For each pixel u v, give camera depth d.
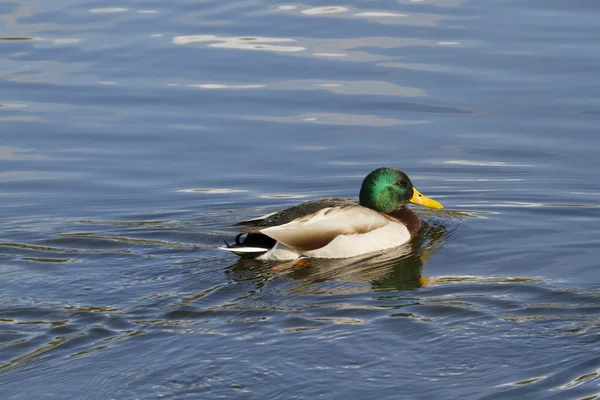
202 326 10.57
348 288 11.91
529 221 14.58
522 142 17.84
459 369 9.30
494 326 10.27
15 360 9.88
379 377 9.16
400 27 23.25
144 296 11.62
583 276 12.03
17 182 16.52
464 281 12.03
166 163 17.34
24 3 25.66
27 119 19.09
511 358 9.48
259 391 8.93
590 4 24.30
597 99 19.33
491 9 24.31
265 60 21.66
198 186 16.44
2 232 14.21
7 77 20.94
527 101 19.39
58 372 9.54
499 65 20.92
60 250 13.42
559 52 21.38
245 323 10.62
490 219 14.76
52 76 21.09
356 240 13.42
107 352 9.95
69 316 10.97
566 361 9.35
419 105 19.44
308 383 9.06
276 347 9.87
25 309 11.20
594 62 20.80
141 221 14.80
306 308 11.10
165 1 25.78
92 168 17.12
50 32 23.47
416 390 8.90
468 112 19.08
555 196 15.62
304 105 19.61
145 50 22.33
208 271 12.59
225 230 14.34
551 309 10.78
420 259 13.16
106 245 13.64
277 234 12.97
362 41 22.50
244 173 16.94
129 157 17.58
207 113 19.38
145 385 9.13
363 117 19.06
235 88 20.39
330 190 16.25
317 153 17.72
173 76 21.03
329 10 24.66
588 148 17.50
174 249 13.50
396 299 11.36
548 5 24.34
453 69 20.84
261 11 24.80
